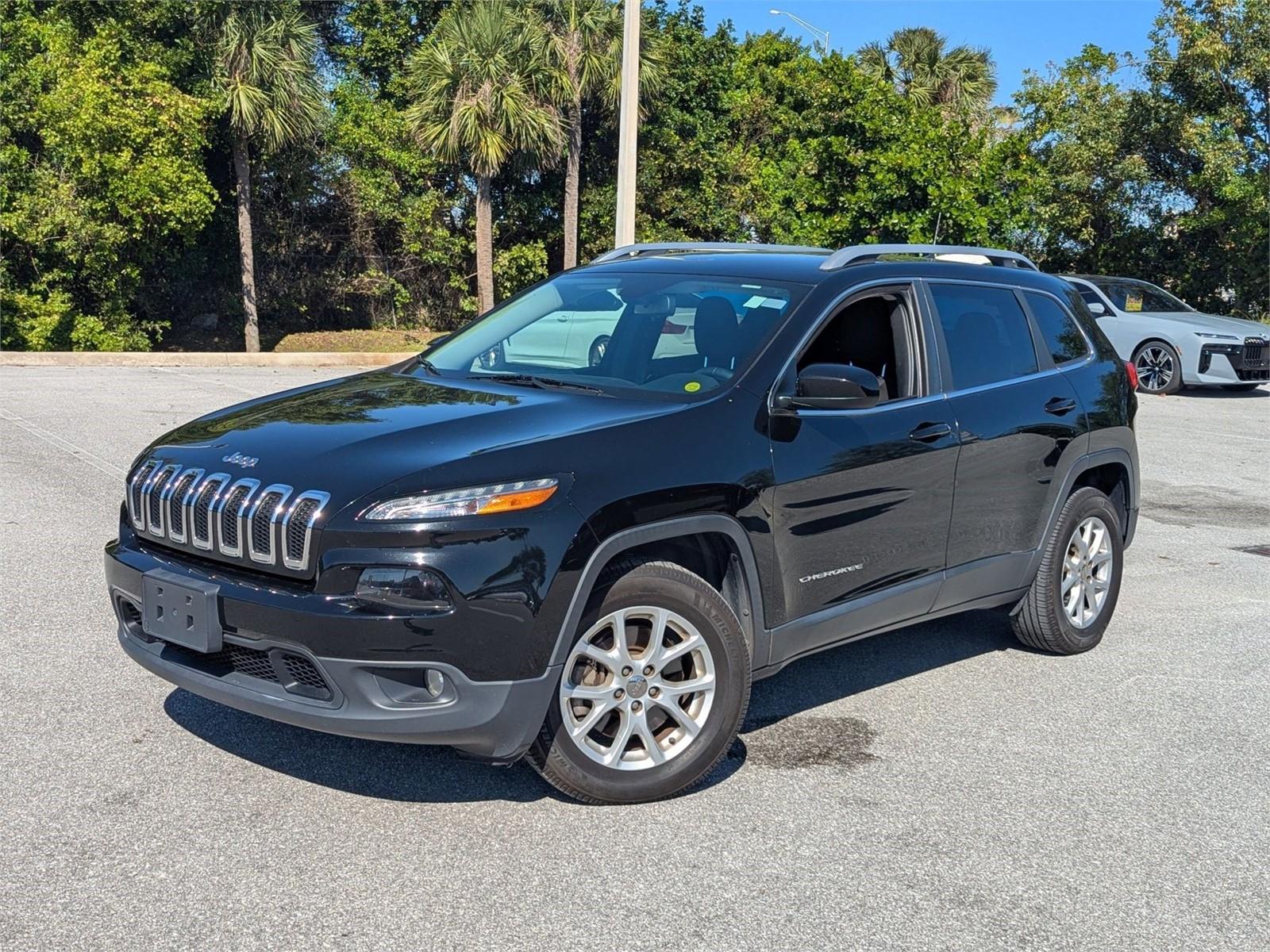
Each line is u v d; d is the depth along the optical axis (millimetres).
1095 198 30234
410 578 3361
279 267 31969
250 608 3453
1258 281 27859
